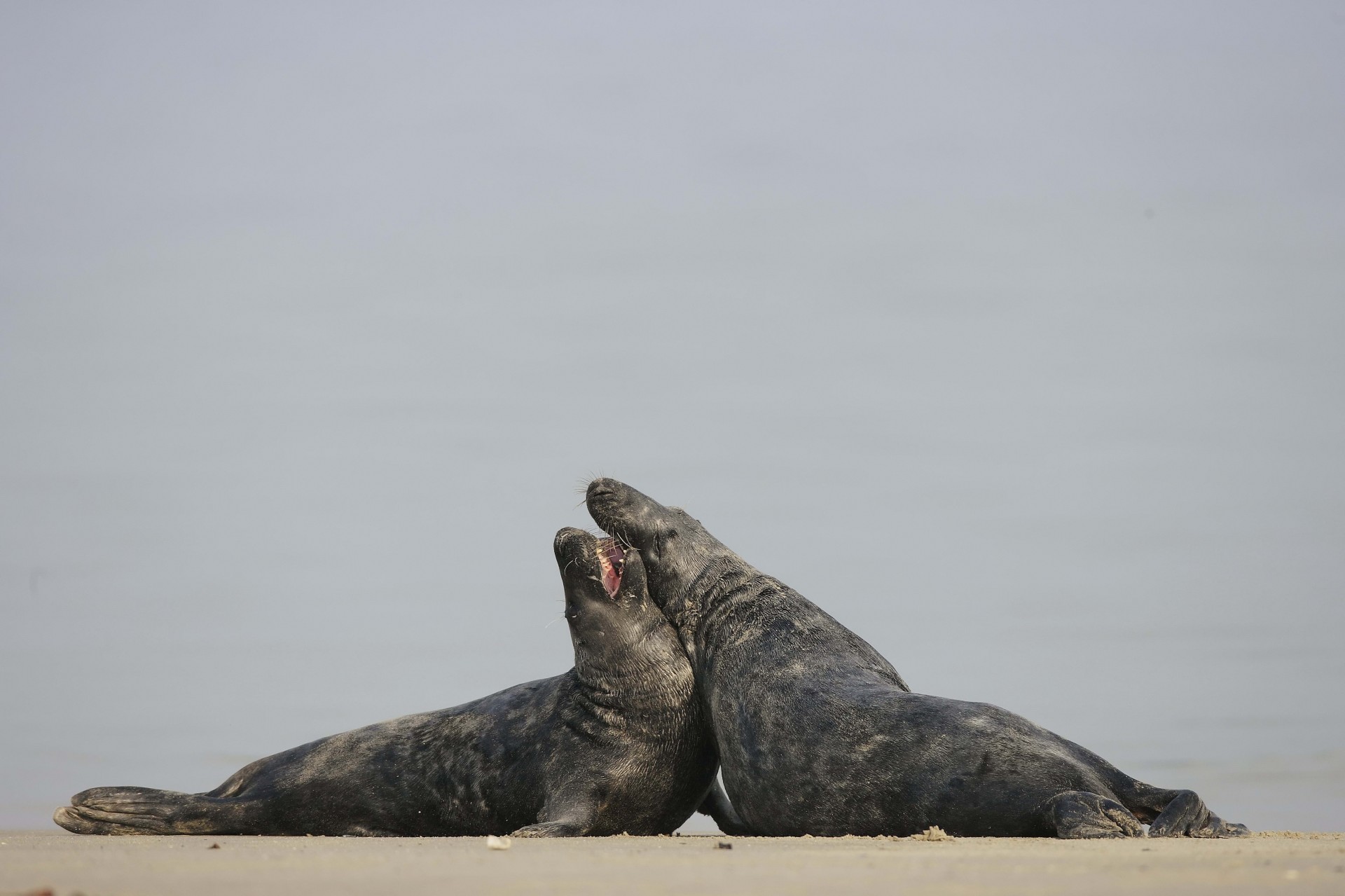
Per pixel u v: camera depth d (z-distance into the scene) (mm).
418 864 27594
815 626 43188
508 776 43812
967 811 36094
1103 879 24891
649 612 44781
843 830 38406
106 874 26141
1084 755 37156
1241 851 30109
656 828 44500
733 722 41938
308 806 44219
